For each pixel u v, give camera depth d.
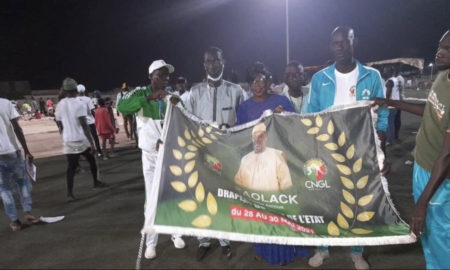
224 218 2.87
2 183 4.28
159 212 2.87
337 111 2.96
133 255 3.62
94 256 3.63
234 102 3.59
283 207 2.97
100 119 8.31
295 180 3.00
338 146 2.96
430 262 2.59
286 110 3.27
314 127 3.00
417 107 2.81
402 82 8.55
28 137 13.16
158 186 2.93
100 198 5.49
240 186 3.01
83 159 8.50
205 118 3.58
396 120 8.82
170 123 3.08
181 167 2.98
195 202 2.90
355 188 2.91
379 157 2.88
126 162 7.95
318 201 2.95
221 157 3.04
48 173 7.21
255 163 3.04
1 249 3.86
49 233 4.25
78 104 5.36
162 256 3.58
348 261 3.36
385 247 3.59
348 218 2.89
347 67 3.08
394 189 5.23
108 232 4.21
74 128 5.34
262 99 3.34
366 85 3.04
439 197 2.43
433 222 2.48
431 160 2.50
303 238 2.82
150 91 3.53
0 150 4.18
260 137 3.06
